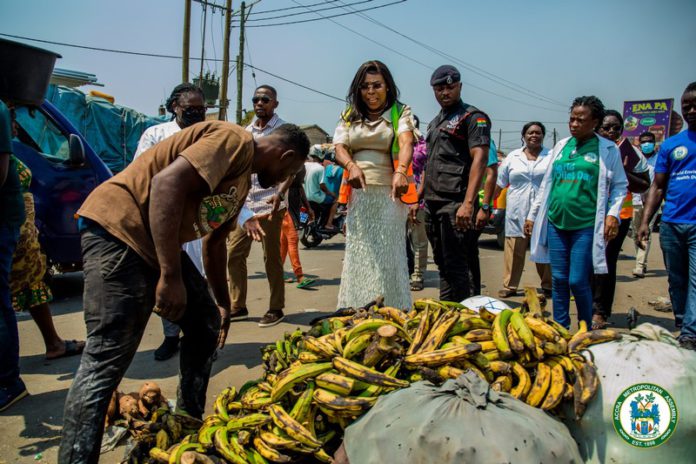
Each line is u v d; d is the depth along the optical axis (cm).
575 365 239
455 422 199
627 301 634
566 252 428
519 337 252
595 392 229
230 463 232
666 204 446
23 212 336
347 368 245
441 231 449
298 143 259
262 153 253
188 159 222
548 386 235
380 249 386
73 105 1159
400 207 393
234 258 536
